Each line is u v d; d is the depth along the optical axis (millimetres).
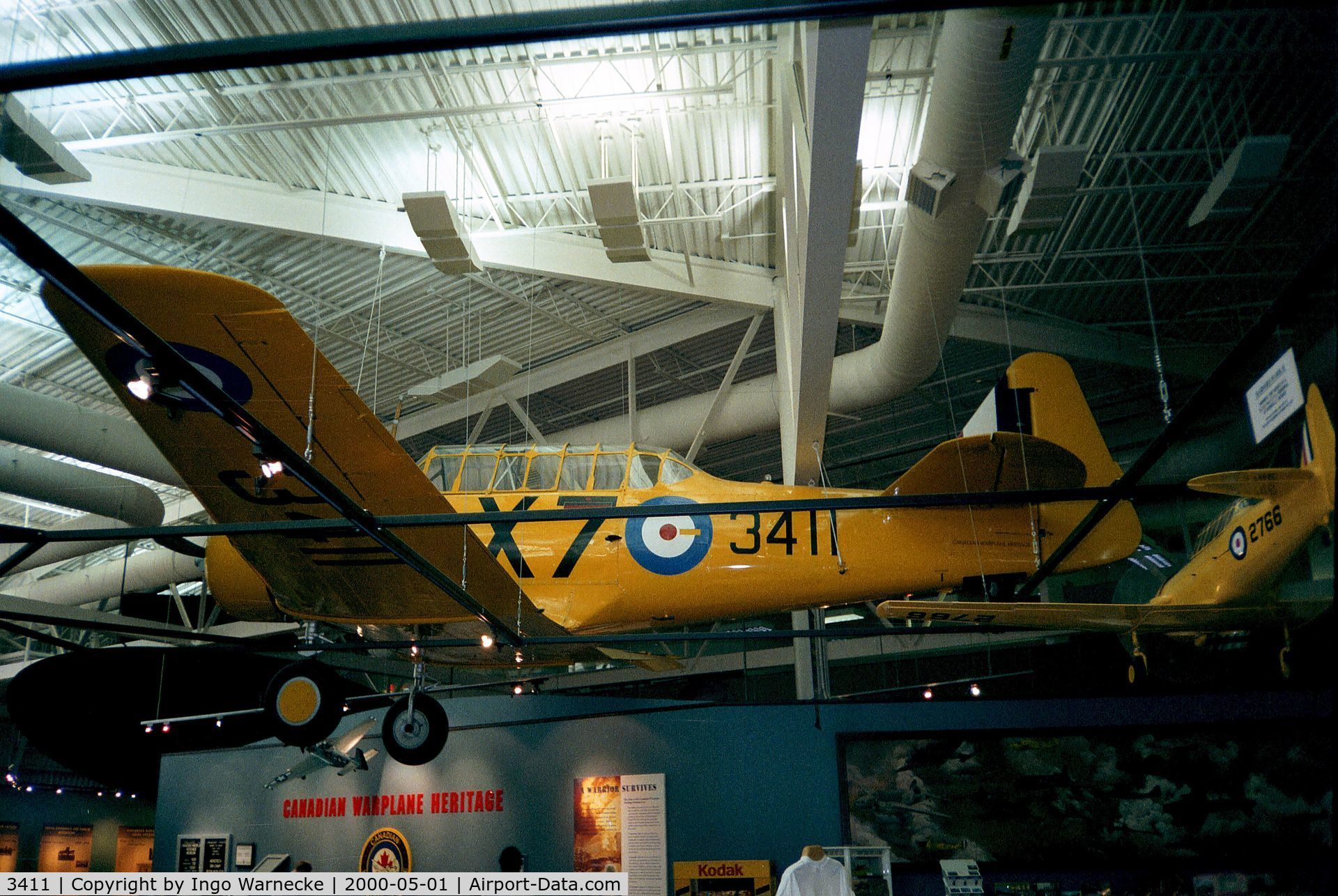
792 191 6836
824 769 8000
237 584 7273
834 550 6449
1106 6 5066
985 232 7863
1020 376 7184
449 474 6918
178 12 6145
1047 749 7602
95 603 13992
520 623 6445
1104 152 6395
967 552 6352
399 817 9094
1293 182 4117
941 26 6180
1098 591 9672
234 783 9953
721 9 2041
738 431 11469
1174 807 7262
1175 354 7980
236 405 3293
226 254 8875
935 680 11750
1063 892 7207
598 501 6727
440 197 6973
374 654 11086
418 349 10742
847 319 9789
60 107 7012
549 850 8508
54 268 2553
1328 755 7008
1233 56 4520
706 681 13281
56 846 18609
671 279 9336
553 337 10812
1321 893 6770
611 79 7055
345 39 2096
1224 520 5461
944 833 7566
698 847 8086
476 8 6172
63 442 9242
